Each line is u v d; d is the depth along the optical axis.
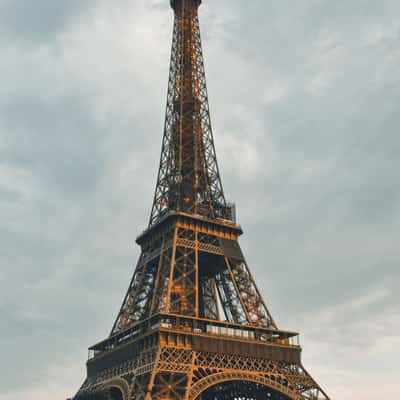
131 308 148.75
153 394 114.50
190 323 132.12
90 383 146.62
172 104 186.12
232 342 131.62
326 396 131.38
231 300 151.25
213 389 156.88
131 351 131.88
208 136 181.00
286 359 137.50
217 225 159.88
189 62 193.50
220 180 172.75
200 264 164.50
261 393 139.62
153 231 162.62
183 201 165.00
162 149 179.88
